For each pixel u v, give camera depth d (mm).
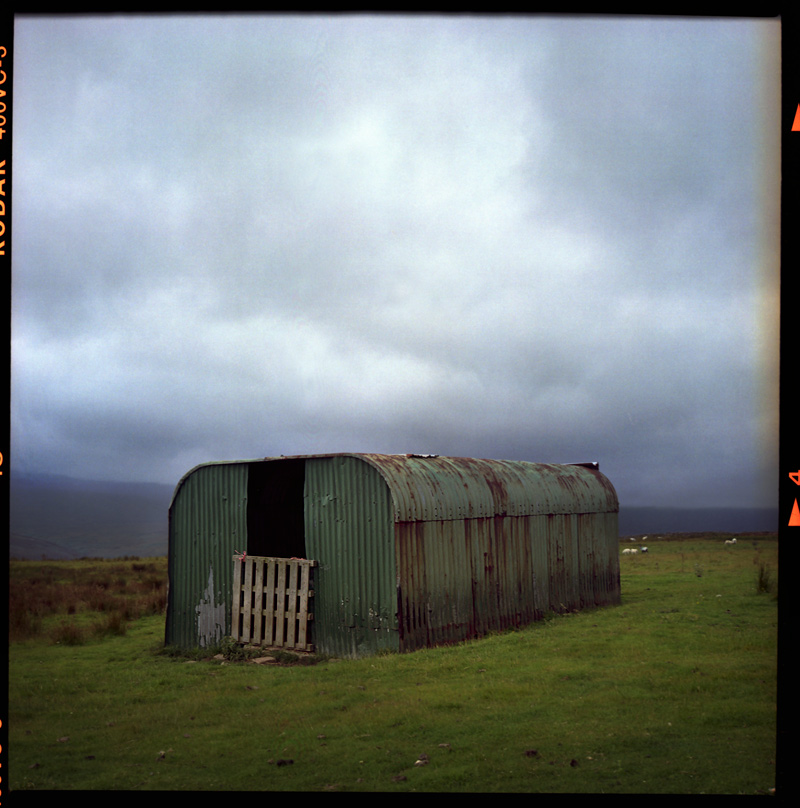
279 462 17328
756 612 17766
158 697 11305
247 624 15664
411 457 16578
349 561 14734
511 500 18156
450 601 15430
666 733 8305
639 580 27281
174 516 17375
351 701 10344
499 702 9875
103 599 23594
